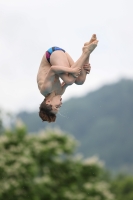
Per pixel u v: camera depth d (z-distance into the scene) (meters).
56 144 68.50
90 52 32.72
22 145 66.25
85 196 67.19
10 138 66.12
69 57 33.75
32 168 62.66
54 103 33.19
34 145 67.62
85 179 69.94
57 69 32.38
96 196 67.50
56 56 33.19
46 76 32.69
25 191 63.56
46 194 64.69
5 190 61.00
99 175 70.06
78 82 33.56
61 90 33.59
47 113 33.19
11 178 61.91
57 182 68.25
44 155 67.94
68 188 67.69
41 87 33.31
